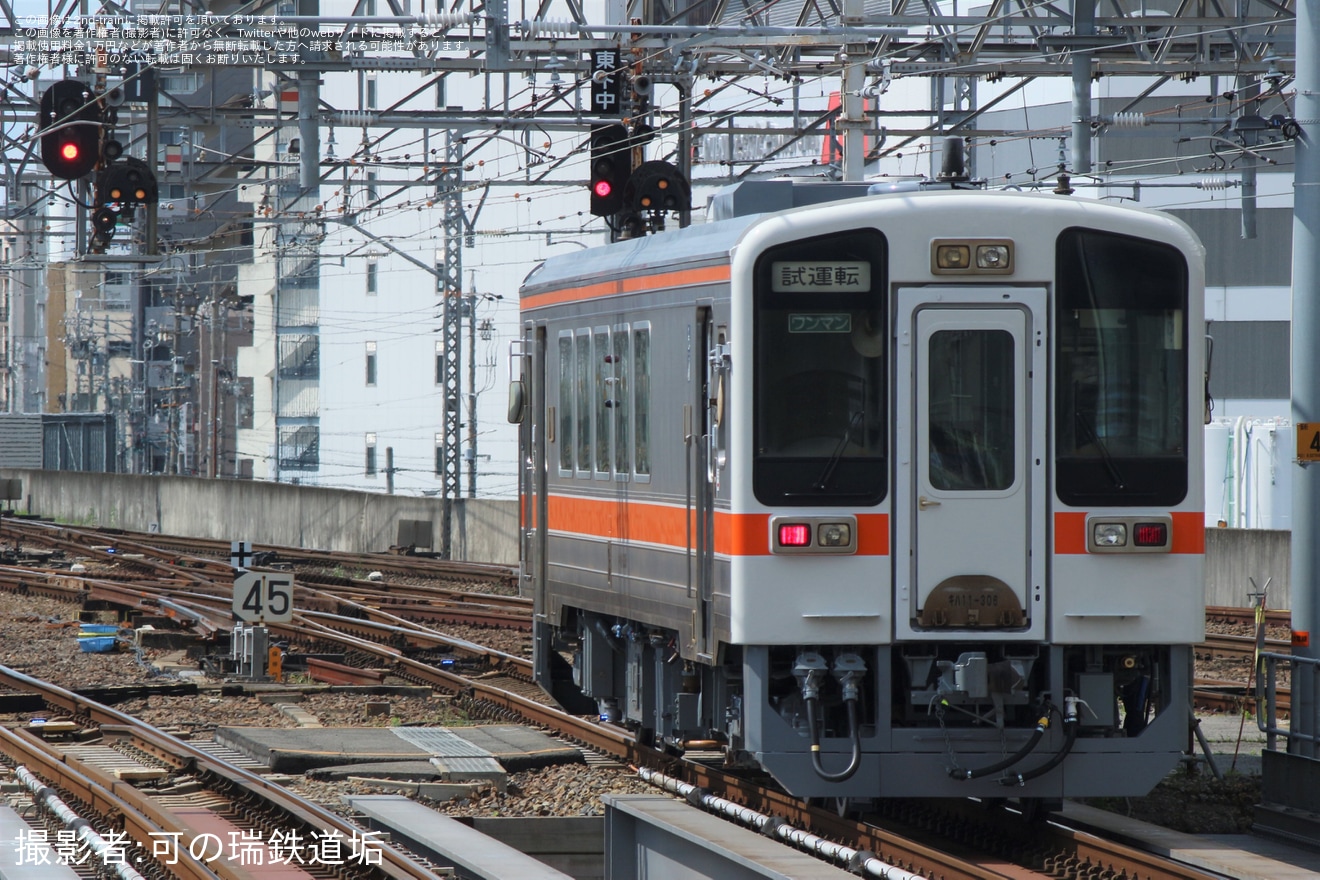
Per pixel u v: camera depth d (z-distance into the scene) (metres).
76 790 40.88
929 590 33.84
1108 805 39.59
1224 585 87.56
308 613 82.88
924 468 33.97
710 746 46.66
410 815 35.84
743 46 77.06
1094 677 34.28
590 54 75.44
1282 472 106.31
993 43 81.69
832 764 34.09
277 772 44.00
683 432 37.38
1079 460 34.09
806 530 33.72
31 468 196.75
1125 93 145.38
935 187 37.72
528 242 185.62
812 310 34.12
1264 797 37.31
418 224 199.75
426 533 124.75
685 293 37.16
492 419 191.62
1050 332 34.16
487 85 85.75
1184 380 34.44
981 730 33.91
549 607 48.25
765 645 33.94
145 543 135.12
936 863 31.20
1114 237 34.38
